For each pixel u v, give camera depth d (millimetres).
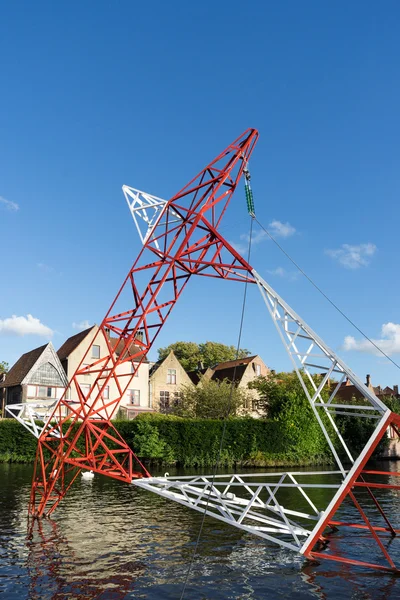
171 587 11602
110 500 24422
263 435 45031
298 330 14969
